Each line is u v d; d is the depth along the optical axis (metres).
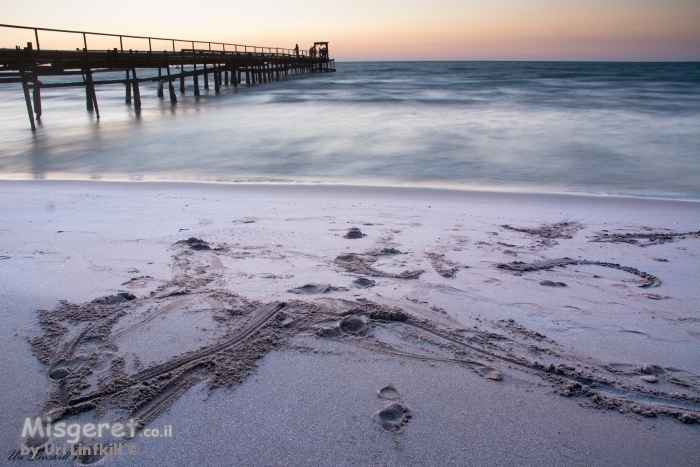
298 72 64.06
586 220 5.86
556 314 3.31
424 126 15.06
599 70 69.38
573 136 13.09
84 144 12.44
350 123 15.91
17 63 14.24
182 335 2.97
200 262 4.10
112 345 2.86
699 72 60.53
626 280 3.91
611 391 2.52
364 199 6.94
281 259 4.20
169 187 7.75
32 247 4.43
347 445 2.14
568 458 2.08
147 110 21.28
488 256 4.41
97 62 18.38
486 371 2.67
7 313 3.18
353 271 3.96
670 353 2.86
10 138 13.41
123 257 4.19
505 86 35.72
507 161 10.19
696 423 2.29
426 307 3.36
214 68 30.33
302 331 3.03
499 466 2.03
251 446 2.13
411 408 2.37
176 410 2.35
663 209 6.52
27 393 2.45
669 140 12.41
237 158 10.69
